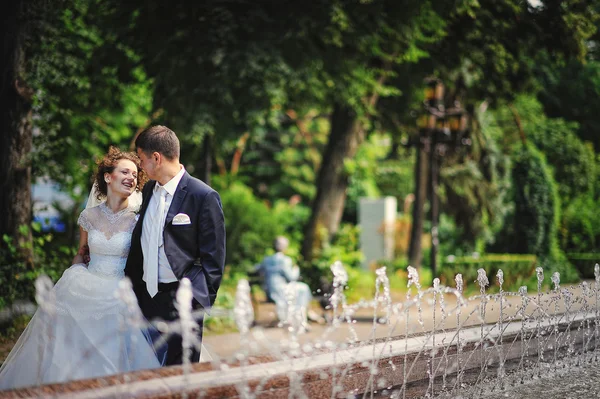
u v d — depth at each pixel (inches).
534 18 621.9
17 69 487.8
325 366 179.8
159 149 218.7
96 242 228.5
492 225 1035.9
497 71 703.1
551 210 967.0
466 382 234.7
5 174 481.4
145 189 226.2
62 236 737.6
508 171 1018.1
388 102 810.8
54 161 659.4
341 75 613.0
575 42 623.5
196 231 217.5
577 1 608.1
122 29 609.9
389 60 636.1
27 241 485.7
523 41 645.3
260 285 546.0
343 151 804.0
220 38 572.1
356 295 706.2
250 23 569.9
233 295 645.9
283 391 167.9
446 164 984.3
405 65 721.6
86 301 221.9
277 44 570.9
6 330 411.2
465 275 818.2
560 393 238.5
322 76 626.5
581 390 243.9
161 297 216.8
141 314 219.9
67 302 222.1
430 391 217.8
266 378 164.2
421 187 975.0
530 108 1181.1
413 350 210.4
